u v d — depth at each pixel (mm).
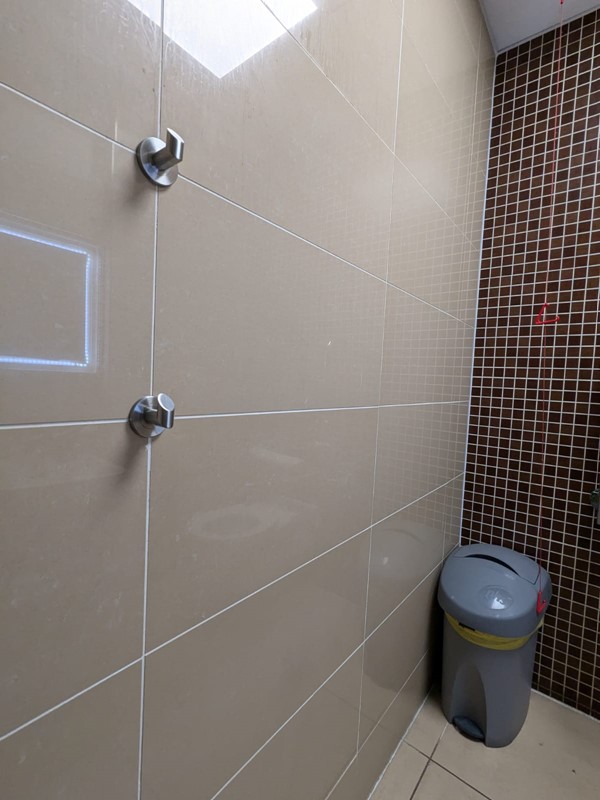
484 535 1527
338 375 714
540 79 1363
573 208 1312
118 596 391
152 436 407
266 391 554
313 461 667
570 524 1341
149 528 414
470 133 1284
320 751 765
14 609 316
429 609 1310
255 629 573
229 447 503
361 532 842
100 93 336
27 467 315
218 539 499
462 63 1175
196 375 448
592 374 1286
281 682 638
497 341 1481
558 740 1218
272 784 635
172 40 388
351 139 689
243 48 466
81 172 330
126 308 372
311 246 616
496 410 1488
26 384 311
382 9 751
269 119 514
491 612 1123
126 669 404
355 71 685
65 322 330
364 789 975
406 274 934
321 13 592
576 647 1335
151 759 437
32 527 322
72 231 328
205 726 502
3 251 292
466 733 1216
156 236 392
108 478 372
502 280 1468
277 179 538
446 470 1349
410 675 1202
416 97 913
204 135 428
